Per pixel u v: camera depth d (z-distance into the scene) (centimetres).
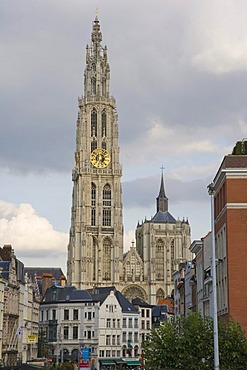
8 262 13025
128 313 19625
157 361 5969
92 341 18575
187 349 5903
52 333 18800
